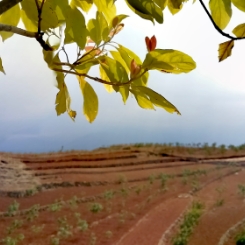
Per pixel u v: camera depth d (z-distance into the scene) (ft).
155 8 0.77
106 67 0.87
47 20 0.81
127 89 0.82
